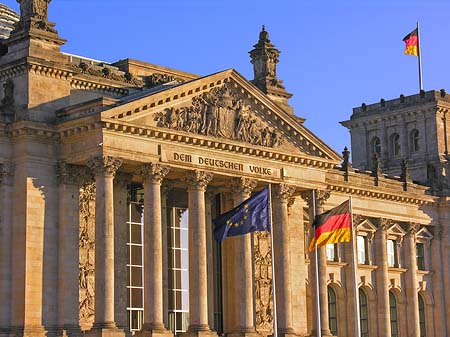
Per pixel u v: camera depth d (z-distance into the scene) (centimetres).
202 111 11169
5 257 10281
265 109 11812
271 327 12144
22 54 10656
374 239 14812
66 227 10431
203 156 11125
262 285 12244
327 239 9819
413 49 16650
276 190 11969
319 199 12406
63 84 10844
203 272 10906
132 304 11256
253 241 12094
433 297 15650
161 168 10644
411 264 15188
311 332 12212
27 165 10294
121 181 11119
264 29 13412
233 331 11331
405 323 15062
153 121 10644
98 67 11619
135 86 11925
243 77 11519
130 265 11325
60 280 10344
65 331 10206
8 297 10238
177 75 12694
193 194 11031
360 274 14475
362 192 14412
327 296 13588
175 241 11900
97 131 10175
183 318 11800
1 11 13875
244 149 11475
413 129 16612
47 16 10950
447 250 15875
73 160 10406
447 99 16538
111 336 9844
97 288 10025
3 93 10800
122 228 11094
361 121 17350
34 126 10312
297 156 12062
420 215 15525
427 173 16062
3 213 10325
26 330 10006
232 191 11562
